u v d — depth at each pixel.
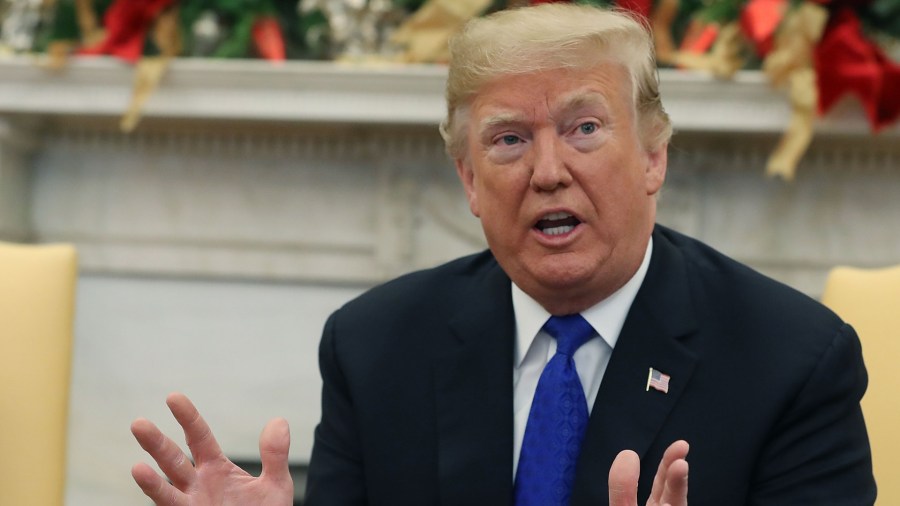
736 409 2.40
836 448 2.40
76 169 5.34
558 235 2.39
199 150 5.27
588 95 2.33
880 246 5.00
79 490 5.32
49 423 3.06
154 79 4.85
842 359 2.44
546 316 2.56
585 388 2.52
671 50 4.77
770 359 2.43
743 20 4.56
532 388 2.57
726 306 2.54
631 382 2.44
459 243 5.18
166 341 5.33
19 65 4.94
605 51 2.36
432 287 2.77
